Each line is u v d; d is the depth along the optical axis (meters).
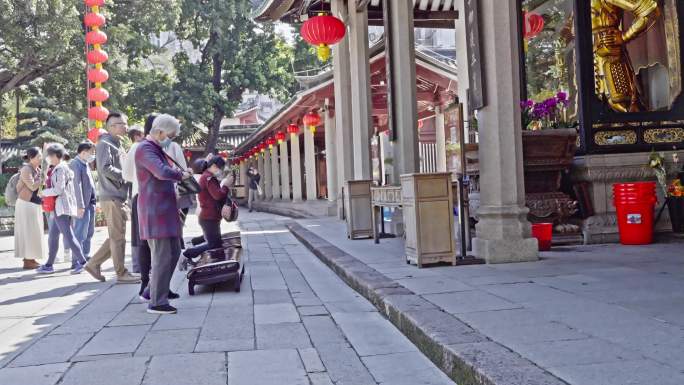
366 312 5.21
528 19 9.23
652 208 7.45
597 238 7.78
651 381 2.59
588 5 8.16
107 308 5.70
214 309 5.50
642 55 8.52
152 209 5.32
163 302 5.37
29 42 21.70
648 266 5.75
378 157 11.47
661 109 8.27
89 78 15.86
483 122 6.70
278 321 4.96
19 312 5.63
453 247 6.48
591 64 8.13
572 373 2.75
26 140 26.00
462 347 3.32
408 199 6.74
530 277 5.46
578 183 8.11
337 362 3.79
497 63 6.51
